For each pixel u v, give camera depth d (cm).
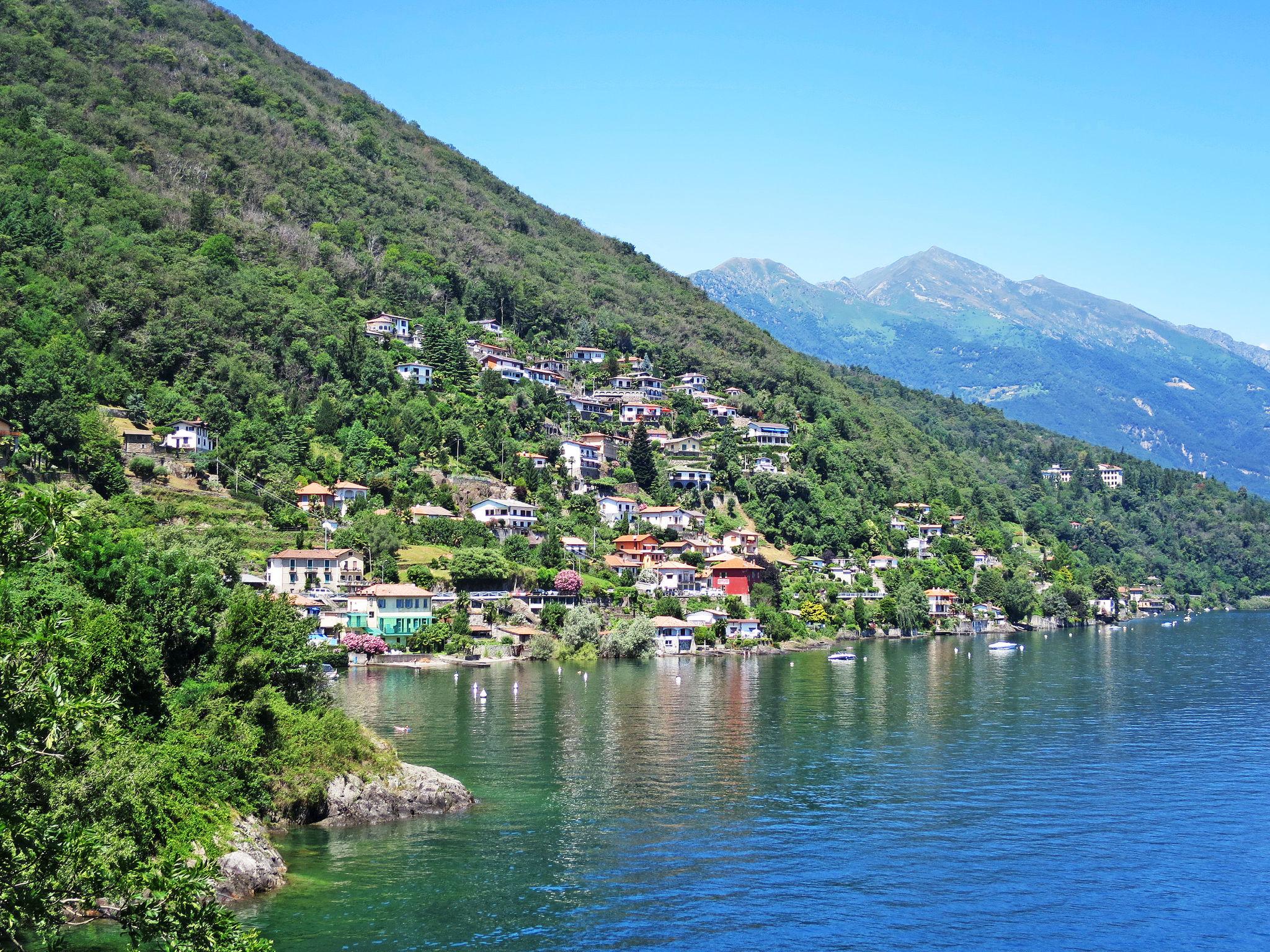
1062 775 10819
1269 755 11819
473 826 8819
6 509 4031
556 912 7025
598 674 18725
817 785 10338
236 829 7544
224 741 8138
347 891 7294
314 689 9669
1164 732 13188
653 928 6831
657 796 9850
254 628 9069
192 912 4203
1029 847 8512
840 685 17450
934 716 14300
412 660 19488
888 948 6625
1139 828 9012
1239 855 8350
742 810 9431
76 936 6059
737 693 16312
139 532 10962
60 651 4362
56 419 19775
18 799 5003
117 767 5784
